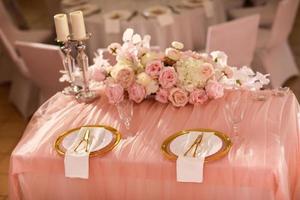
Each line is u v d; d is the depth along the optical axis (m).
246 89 2.83
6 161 4.04
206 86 2.73
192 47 4.48
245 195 2.31
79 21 2.78
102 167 2.39
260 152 2.31
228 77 2.77
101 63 2.89
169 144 2.43
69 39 2.85
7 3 5.58
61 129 2.65
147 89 2.74
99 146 2.46
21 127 4.57
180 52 2.79
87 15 4.49
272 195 2.27
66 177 2.47
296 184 2.64
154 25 4.29
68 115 2.77
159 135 2.52
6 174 3.86
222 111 2.67
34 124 2.76
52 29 5.34
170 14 4.34
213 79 2.74
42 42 5.06
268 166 2.22
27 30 5.66
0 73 5.38
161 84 2.73
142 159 2.36
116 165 2.38
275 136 2.43
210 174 2.29
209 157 2.30
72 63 3.10
